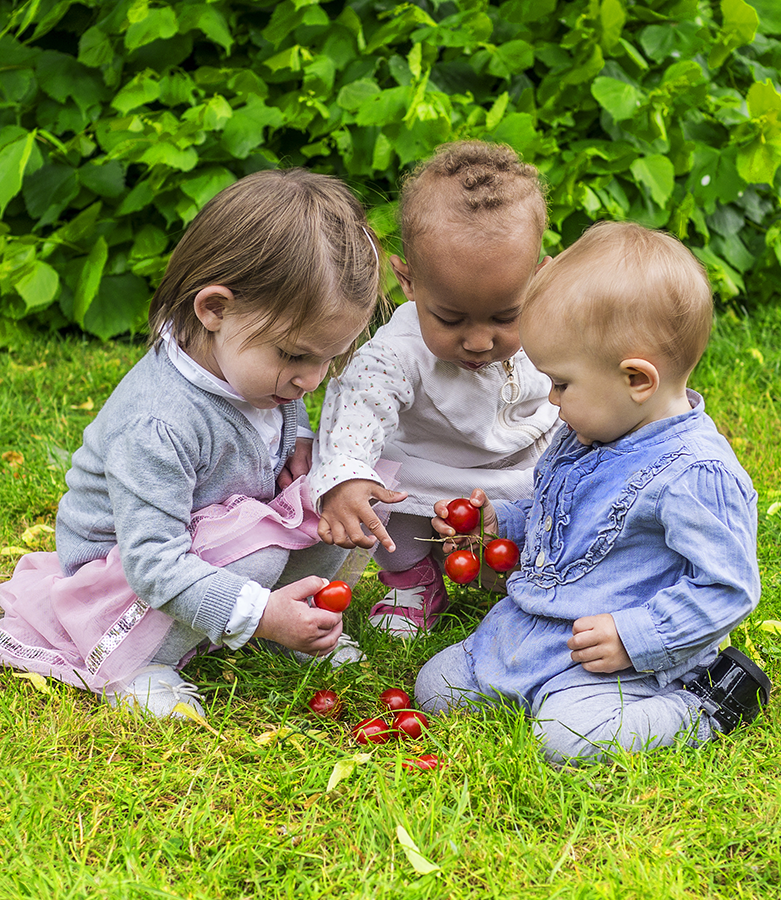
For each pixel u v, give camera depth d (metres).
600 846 1.61
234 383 2.00
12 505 2.98
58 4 4.12
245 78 4.18
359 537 2.15
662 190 4.26
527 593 2.04
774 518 2.83
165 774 1.78
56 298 4.40
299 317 1.90
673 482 1.85
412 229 2.15
